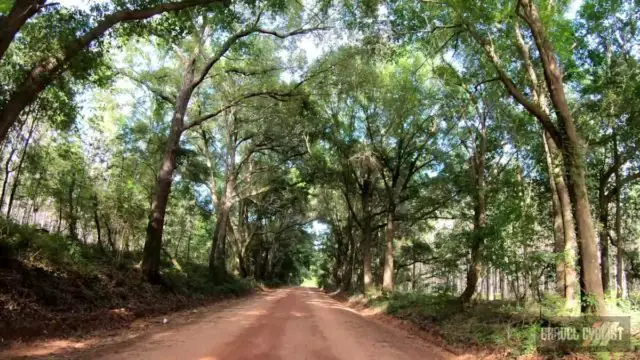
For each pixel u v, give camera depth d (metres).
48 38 12.12
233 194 35.25
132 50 24.00
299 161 35.84
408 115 26.03
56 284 12.75
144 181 27.88
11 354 8.46
